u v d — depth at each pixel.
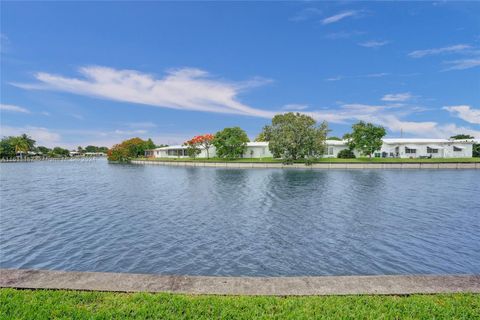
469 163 44.53
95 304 3.72
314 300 3.84
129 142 94.25
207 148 71.06
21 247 10.39
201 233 11.94
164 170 51.56
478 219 14.08
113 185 29.73
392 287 4.18
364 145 55.69
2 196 22.50
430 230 12.23
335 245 10.43
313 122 51.81
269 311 3.59
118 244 10.63
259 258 9.29
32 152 124.31
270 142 60.25
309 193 22.39
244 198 20.53
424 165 44.72
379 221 13.73
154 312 3.54
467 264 8.81
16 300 3.76
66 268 8.63
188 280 4.44
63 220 14.35
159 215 15.34
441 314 3.51
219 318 3.45
